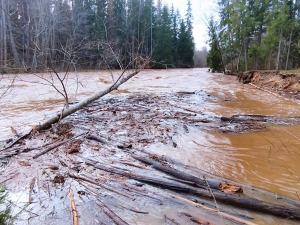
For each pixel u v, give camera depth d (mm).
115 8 32594
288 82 13602
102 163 4219
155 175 3871
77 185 3518
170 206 3084
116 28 29703
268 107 9445
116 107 8812
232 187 3449
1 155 4438
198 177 3879
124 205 3088
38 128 5816
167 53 42062
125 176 3791
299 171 4184
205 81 19984
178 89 14383
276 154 4879
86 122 6707
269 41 23359
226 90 14281
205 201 3213
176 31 49906
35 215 2877
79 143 5086
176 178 3770
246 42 29766
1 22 24609
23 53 21406
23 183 3539
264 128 6508
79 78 18250
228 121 7113
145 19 33312
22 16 23266
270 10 26922
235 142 5516
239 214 2963
